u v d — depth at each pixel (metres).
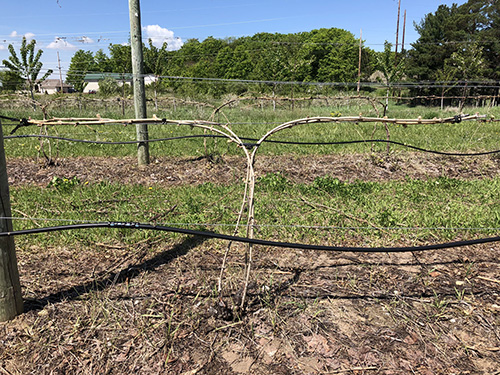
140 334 2.98
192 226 4.80
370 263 4.07
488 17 35.53
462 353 2.81
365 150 9.29
